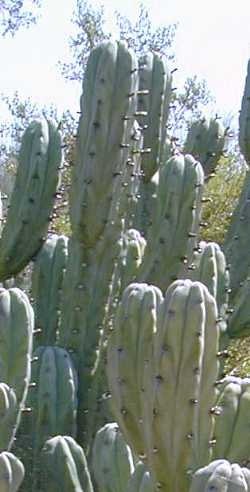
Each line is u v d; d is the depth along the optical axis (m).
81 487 3.92
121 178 4.50
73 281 4.64
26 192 4.75
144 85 5.64
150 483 3.03
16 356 3.51
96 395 4.61
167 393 2.85
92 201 4.44
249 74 6.29
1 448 3.35
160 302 3.09
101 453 3.65
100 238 4.54
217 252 4.98
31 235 4.78
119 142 4.43
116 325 3.19
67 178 6.70
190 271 4.55
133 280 4.81
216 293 4.80
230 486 2.53
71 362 4.48
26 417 4.36
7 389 3.35
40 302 5.22
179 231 4.43
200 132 6.52
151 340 3.03
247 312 5.41
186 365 2.84
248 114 6.25
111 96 4.39
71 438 4.08
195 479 2.60
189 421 2.85
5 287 5.81
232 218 6.42
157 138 5.67
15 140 16.30
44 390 4.32
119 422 3.17
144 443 2.96
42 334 5.18
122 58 4.42
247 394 3.08
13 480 3.07
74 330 4.64
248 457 3.04
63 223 8.98
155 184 5.67
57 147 4.80
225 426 3.04
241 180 12.28
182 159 4.48
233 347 9.48
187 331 2.83
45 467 3.94
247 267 6.17
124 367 3.12
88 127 4.42
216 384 2.91
